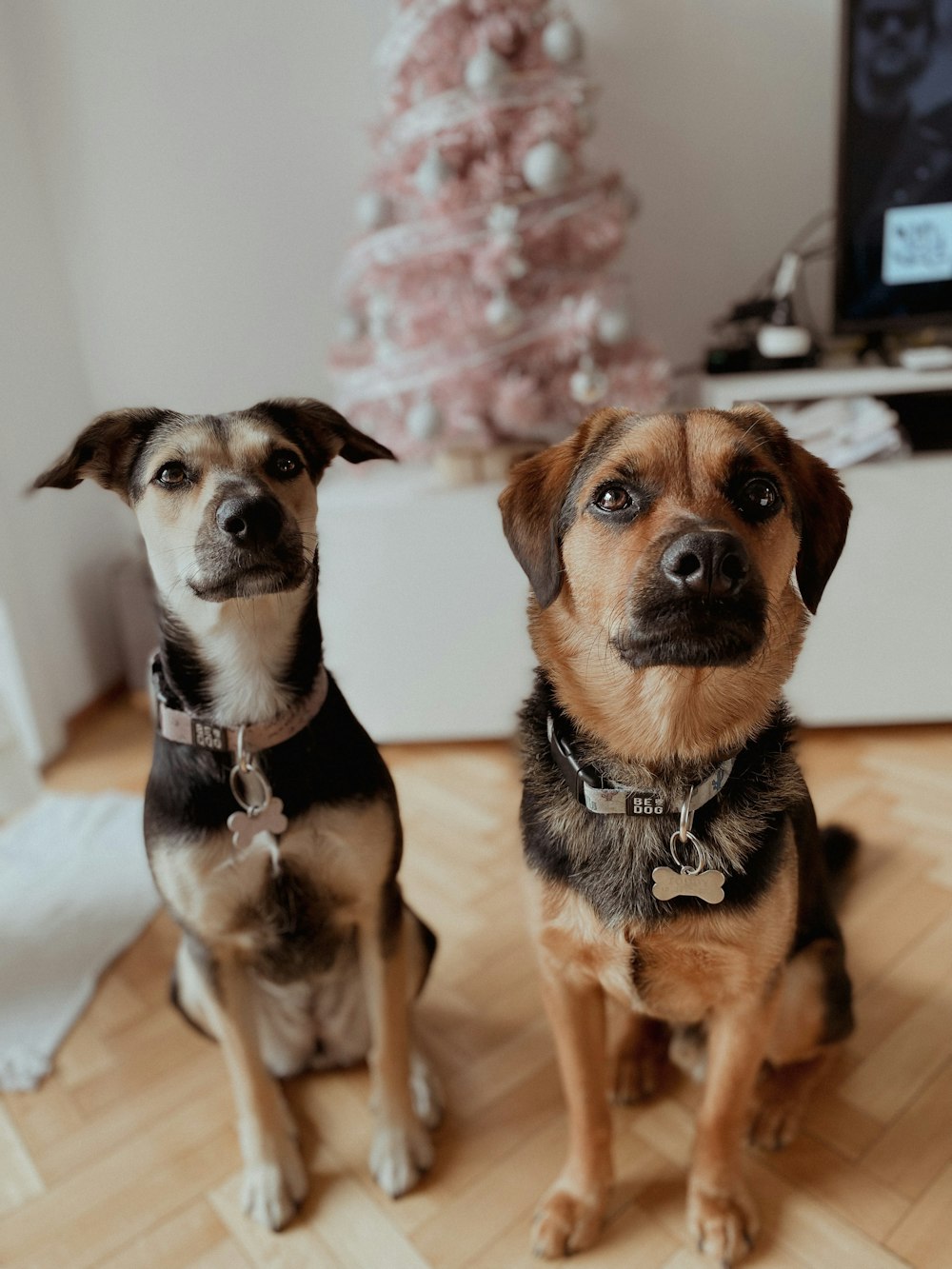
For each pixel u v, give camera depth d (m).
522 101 2.18
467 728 2.62
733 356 2.60
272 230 3.04
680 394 3.01
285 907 1.25
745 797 1.09
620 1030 1.61
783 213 2.92
